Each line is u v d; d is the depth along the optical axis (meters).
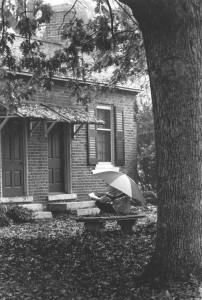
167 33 6.63
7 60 12.38
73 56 12.68
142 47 12.96
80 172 19.31
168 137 6.66
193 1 6.58
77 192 19.14
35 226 14.77
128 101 21.77
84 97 13.84
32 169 17.52
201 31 6.66
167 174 6.68
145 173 24.25
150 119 25.20
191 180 6.60
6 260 9.05
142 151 24.59
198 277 6.41
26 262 8.88
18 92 12.76
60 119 17.05
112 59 13.28
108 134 20.98
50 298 6.79
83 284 7.39
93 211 18.48
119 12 12.50
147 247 9.55
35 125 17.25
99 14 12.09
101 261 8.66
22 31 12.21
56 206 17.89
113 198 12.76
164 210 6.70
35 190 17.58
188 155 6.61
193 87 6.61
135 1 6.60
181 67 6.59
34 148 17.59
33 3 12.12
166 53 6.64
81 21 12.30
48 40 19.86
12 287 7.32
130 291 6.64
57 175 18.81
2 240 11.33
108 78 18.48
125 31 12.34
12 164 16.97
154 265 6.78
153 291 6.43
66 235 12.11
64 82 18.45
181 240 6.59
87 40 12.36
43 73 12.70
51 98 18.03
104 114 20.80
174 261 6.59
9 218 15.41
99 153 20.61
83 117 17.98
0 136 16.41
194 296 6.04
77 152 19.23
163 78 6.67
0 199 16.28
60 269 8.30
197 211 6.60
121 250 9.45
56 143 18.84
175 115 6.63
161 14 6.53
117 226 14.10
